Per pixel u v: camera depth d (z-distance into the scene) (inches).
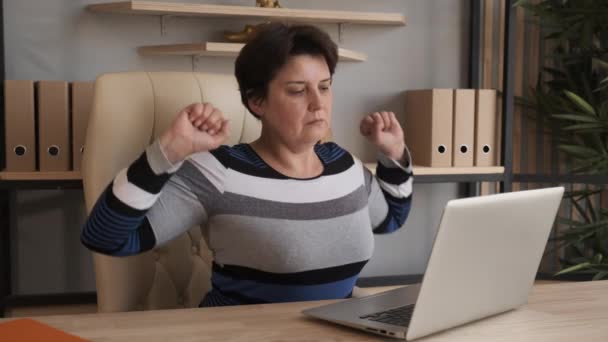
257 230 51.0
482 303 41.4
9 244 111.0
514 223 41.1
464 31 129.0
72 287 115.6
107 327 39.1
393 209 63.6
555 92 129.3
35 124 100.4
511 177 117.8
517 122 130.4
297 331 39.0
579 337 38.9
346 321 39.5
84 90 99.8
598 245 125.2
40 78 110.2
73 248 115.2
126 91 62.4
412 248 131.3
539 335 39.4
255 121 68.9
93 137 60.7
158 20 114.2
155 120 63.5
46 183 99.2
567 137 127.6
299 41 52.4
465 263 38.7
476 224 38.1
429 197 131.4
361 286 123.2
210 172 51.1
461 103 115.6
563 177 119.4
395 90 126.6
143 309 63.7
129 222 45.8
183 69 116.0
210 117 45.6
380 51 125.3
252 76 53.2
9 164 99.0
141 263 62.2
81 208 115.0
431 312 37.8
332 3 123.0
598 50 124.9
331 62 54.0
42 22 109.5
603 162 120.6
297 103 51.9
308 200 52.8
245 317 41.6
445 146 115.3
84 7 110.8
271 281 51.8
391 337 38.2
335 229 53.4
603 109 116.9
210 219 52.1
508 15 115.9
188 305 65.6
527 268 44.4
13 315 107.5
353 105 125.0
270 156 54.3
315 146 58.7
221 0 116.9
